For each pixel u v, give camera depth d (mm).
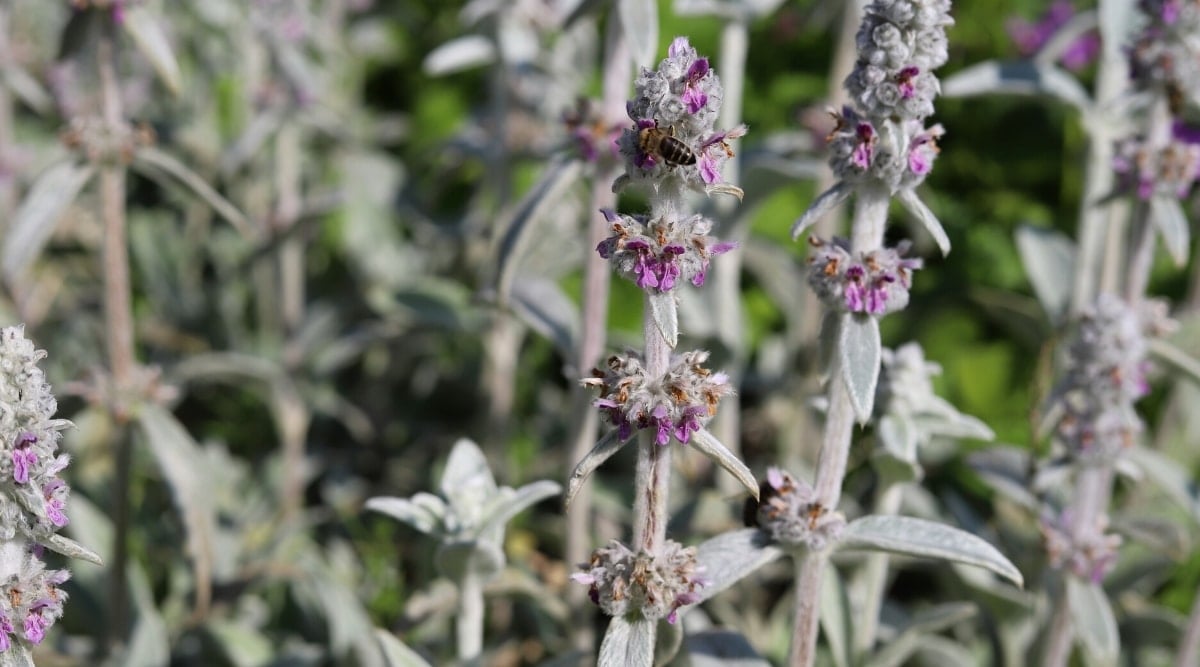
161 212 1244
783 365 1101
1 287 1038
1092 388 768
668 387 656
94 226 1186
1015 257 1180
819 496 697
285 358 1035
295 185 1123
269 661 851
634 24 772
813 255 685
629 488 927
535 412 1130
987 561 682
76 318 1113
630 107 648
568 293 1174
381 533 913
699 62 641
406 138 1377
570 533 843
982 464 829
